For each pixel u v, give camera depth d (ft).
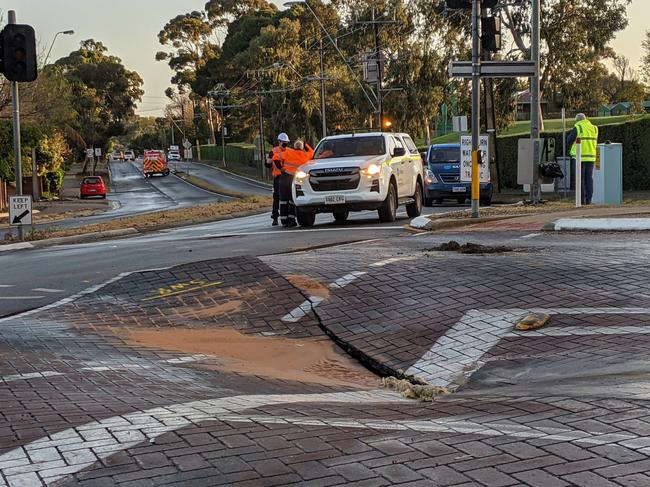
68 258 48.11
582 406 16.34
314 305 29.73
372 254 38.29
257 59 277.44
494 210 60.08
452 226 51.85
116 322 30.04
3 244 61.41
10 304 34.14
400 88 164.96
